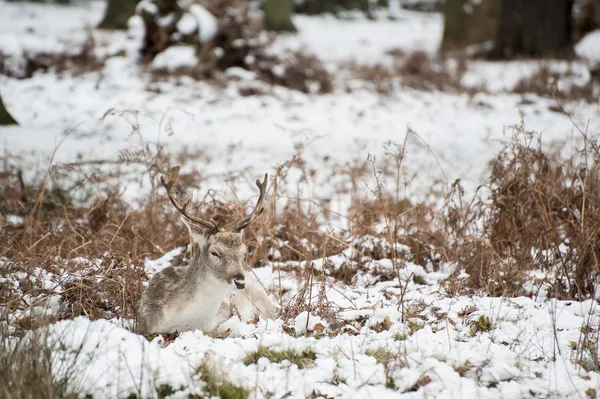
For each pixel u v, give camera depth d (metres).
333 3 63.56
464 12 44.56
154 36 29.81
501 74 32.59
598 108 26.80
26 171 14.91
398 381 7.91
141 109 23.72
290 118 25.23
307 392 7.65
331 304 10.34
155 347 8.28
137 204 13.91
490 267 11.12
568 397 7.71
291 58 30.17
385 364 7.93
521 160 12.25
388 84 31.19
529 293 10.95
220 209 12.53
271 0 53.41
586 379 8.05
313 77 29.77
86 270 10.30
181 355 8.18
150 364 7.81
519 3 38.31
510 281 11.00
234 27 29.31
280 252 12.36
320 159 20.12
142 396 7.38
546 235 11.71
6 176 13.87
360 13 64.00
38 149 17.12
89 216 12.34
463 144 22.77
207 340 8.71
